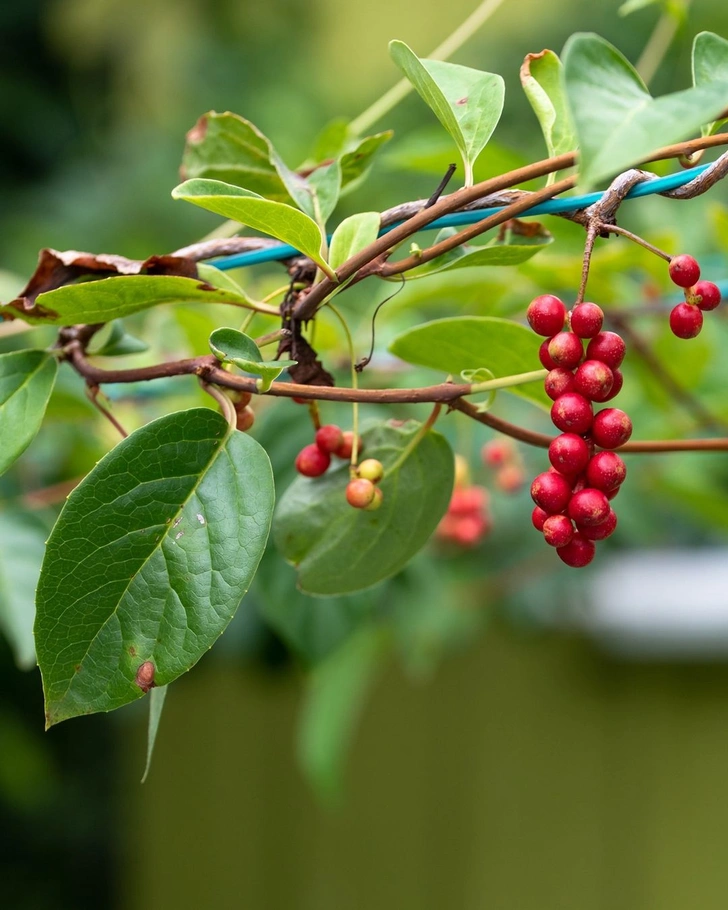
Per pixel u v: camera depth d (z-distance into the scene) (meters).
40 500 0.78
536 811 1.38
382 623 0.94
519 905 1.39
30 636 0.69
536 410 0.97
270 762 1.46
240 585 0.51
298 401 0.57
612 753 1.36
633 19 1.47
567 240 0.78
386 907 1.43
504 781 1.39
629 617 1.27
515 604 1.04
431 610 0.94
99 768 1.53
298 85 1.81
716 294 0.51
